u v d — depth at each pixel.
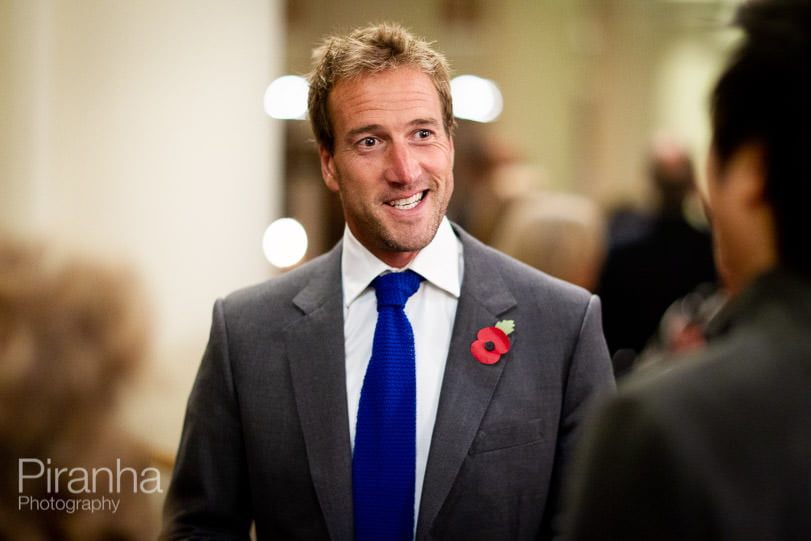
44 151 6.20
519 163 7.63
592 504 1.38
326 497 2.53
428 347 2.66
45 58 6.18
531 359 2.65
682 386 1.34
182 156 6.64
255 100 6.95
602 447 1.39
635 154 12.69
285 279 2.90
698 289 6.16
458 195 8.00
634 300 6.29
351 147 2.57
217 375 2.76
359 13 11.30
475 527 2.52
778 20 1.39
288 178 9.21
